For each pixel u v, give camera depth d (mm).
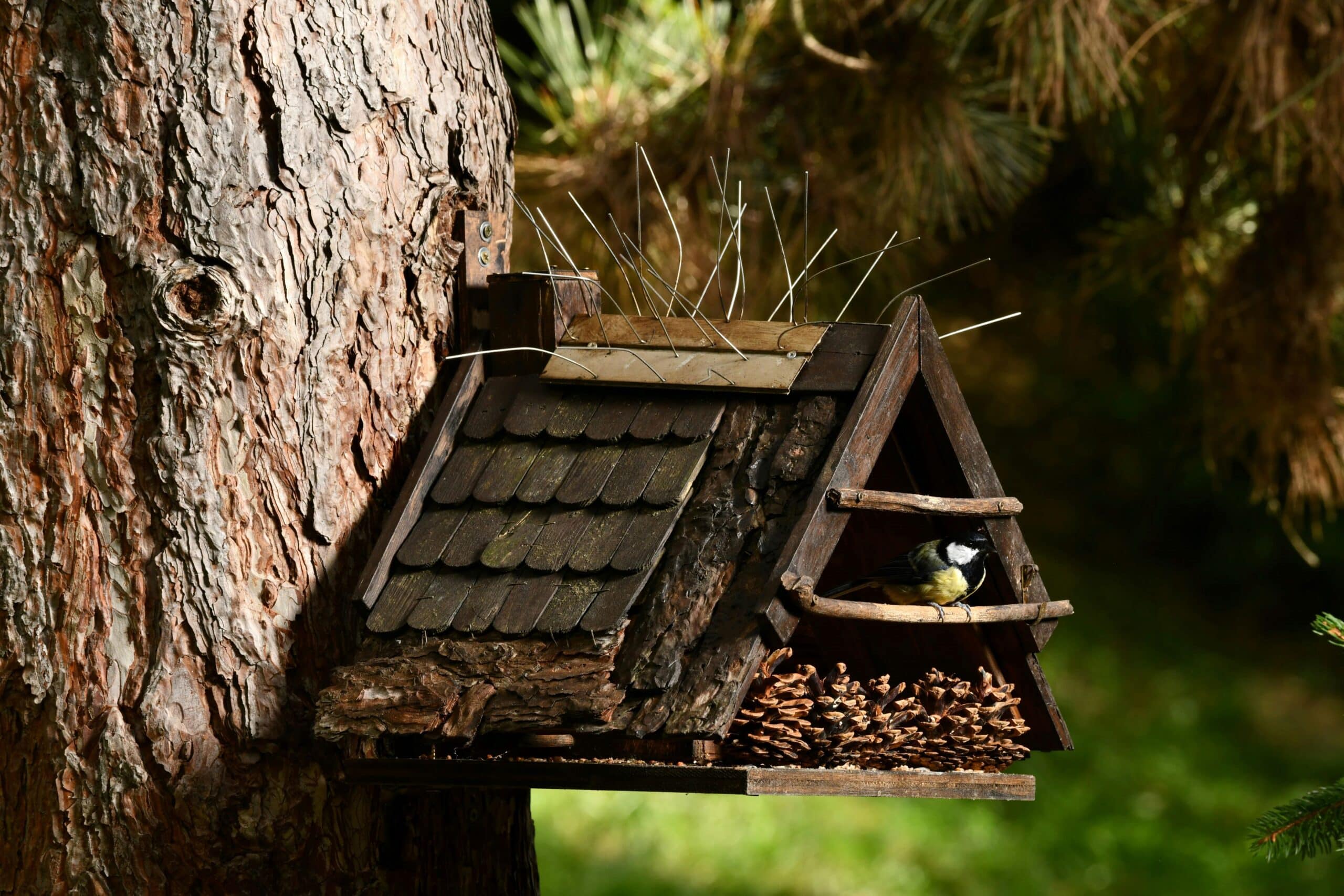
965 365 11328
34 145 3852
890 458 3949
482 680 3799
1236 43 4574
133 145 3850
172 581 3852
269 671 3865
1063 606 3947
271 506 3877
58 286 3854
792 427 3871
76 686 3848
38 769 3850
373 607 3875
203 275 3850
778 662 3816
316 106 3891
